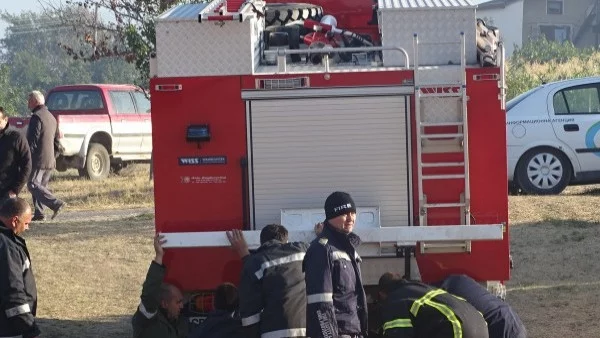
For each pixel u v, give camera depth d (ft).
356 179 25.25
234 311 24.23
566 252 41.22
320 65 28.27
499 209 25.12
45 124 51.47
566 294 35.22
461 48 25.11
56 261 42.55
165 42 25.55
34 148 51.19
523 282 37.27
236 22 25.36
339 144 25.22
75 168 75.25
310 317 21.74
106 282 39.70
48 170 52.26
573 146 52.26
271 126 25.31
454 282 24.02
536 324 31.50
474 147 25.07
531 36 186.60
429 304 21.66
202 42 25.49
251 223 25.40
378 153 25.21
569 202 50.14
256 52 26.96
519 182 52.95
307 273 21.91
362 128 25.14
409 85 25.02
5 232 23.44
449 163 25.02
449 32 26.73
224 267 25.43
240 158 25.39
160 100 25.46
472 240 24.61
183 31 25.52
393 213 25.25
